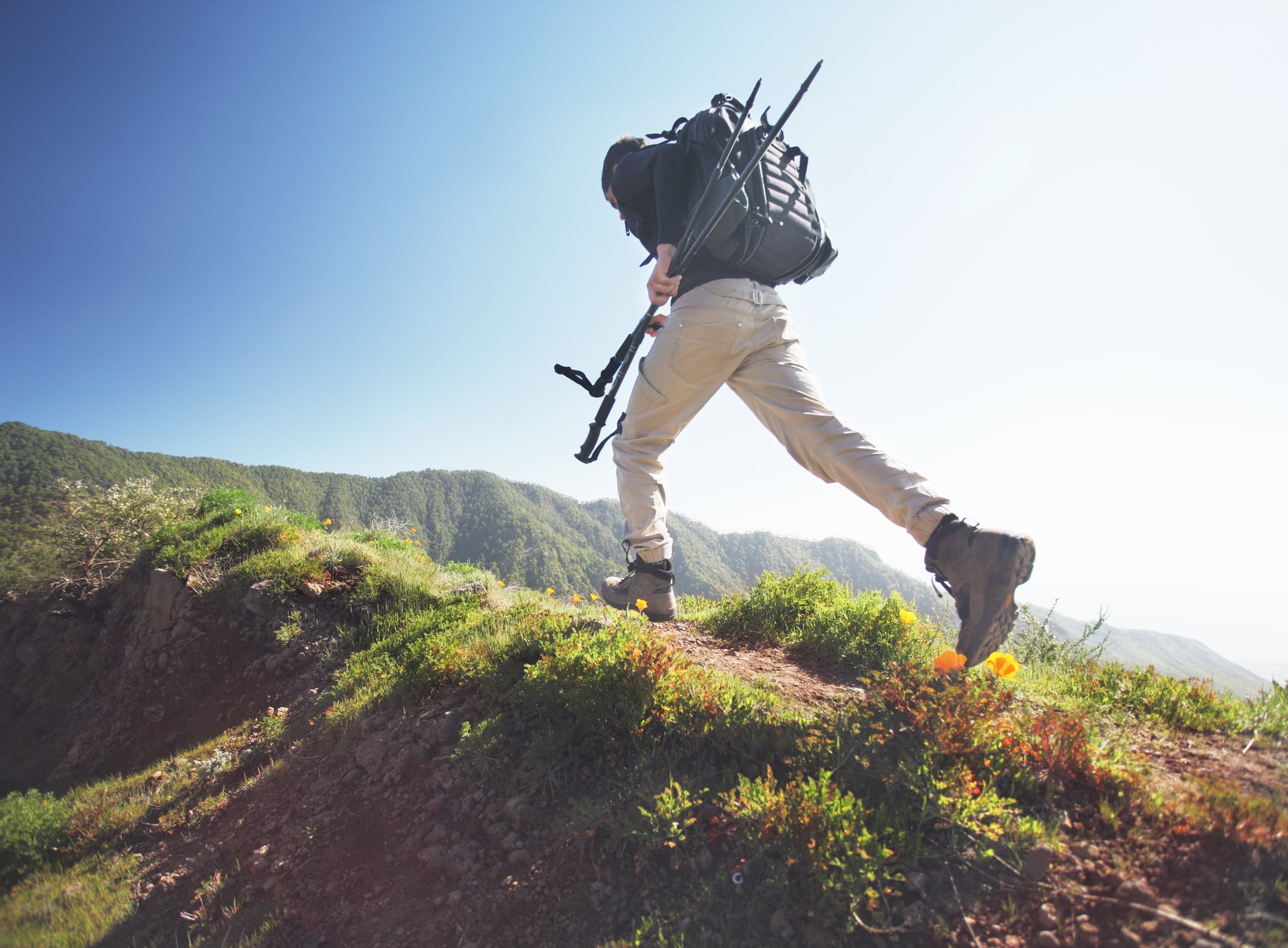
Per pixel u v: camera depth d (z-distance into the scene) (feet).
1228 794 4.66
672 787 6.38
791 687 9.12
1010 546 5.98
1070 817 5.12
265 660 15.89
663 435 8.17
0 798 17.33
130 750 15.71
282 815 8.84
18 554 39.65
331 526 24.38
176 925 7.44
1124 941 3.91
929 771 5.49
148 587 21.68
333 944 6.35
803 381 7.43
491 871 6.48
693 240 7.24
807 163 8.21
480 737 8.11
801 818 5.26
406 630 14.42
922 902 4.74
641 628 9.84
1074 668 8.71
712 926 5.18
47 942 7.74
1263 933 3.58
